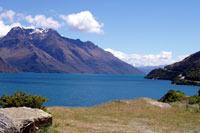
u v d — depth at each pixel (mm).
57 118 19047
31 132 12000
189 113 25484
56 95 97438
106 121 19453
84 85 180375
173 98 34312
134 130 16125
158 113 25172
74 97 90125
